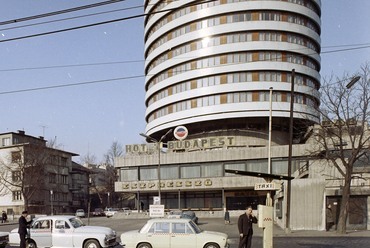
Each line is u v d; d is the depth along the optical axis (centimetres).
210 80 6481
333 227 2814
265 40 6372
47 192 7419
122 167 6291
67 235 1667
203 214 5147
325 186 2812
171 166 6025
